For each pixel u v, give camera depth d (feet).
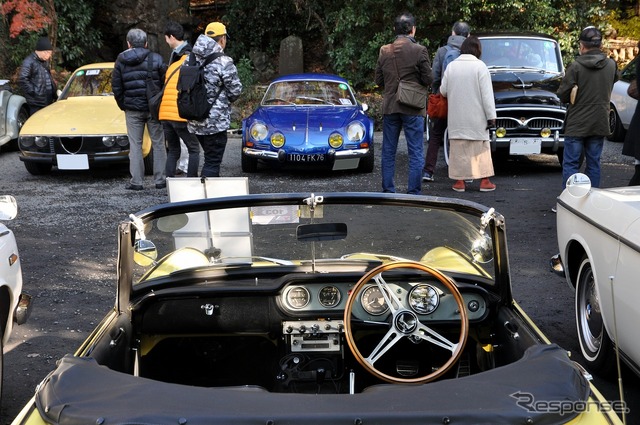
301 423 6.89
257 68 66.54
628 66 46.09
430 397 7.30
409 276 10.80
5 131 44.57
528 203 30.12
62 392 7.57
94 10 63.98
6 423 13.33
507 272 10.89
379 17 60.59
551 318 18.13
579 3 59.06
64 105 38.17
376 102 56.59
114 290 20.85
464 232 11.25
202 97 26.96
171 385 7.64
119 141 34.86
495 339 10.88
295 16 67.31
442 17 59.47
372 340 11.44
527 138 34.76
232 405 7.17
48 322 18.39
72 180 36.58
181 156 34.76
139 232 10.72
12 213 14.23
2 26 57.16
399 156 42.88
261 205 11.28
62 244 25.32
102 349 9.42
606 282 13.29
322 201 11.21
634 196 14.10
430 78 28.25
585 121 26.17
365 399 7.32
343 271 11.60
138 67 32.14
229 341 11.77
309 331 11.16
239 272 11.86
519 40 40.73
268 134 35.37
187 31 65.16
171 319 11.24
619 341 12.89
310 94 38.86
